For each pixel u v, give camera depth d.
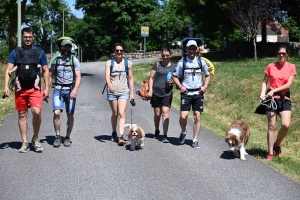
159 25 54.59
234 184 5.89
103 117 11.26
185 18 53.03
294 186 5.85
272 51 30.12
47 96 7.42
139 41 61.75
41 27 56.22
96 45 63.84
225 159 7.21
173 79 7.93
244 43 32.19
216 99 15.00
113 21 60.84
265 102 7.34
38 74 7.24
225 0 29.31
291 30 32.53
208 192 5.55
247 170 6.58
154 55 53.12
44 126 9.84
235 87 15.48
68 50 7.63
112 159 7.06
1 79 20.00
